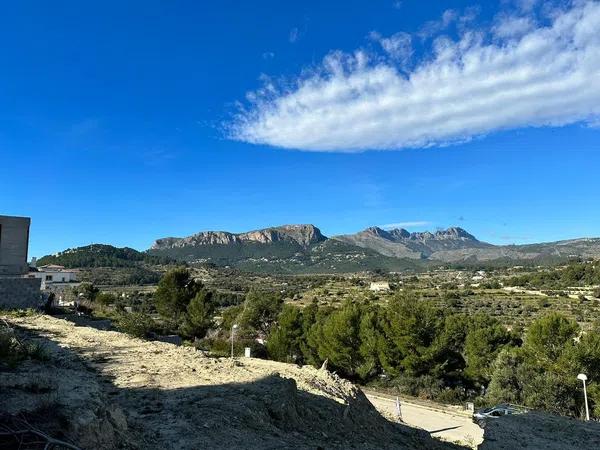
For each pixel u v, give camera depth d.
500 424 14.78
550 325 36.12
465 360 41.84
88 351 13.30
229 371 11.96
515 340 42.22
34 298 26.09
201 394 9.30
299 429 9.39
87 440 5.59
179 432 7.23
